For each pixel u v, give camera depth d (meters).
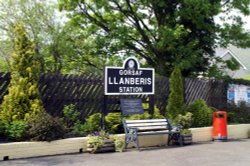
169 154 10.91
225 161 10.05
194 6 17.66
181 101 14.41
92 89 13.01
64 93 12.38
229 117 16.97
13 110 10.79
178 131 12.61
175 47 18.59
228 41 19.03
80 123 12.53
